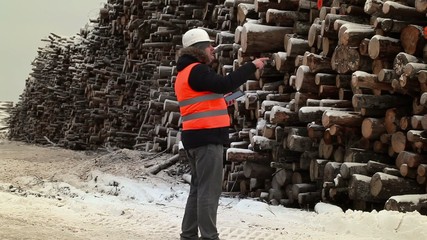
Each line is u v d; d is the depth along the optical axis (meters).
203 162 4.89
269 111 9.26
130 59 20.52
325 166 8.16
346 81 8.05
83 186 10.94
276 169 9.57
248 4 10.30
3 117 44.84
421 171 6.80
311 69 8.35
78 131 25.25
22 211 6.57
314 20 9.01
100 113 22.62
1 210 6.51
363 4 7.95
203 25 14.08
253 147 9.44
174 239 5.81
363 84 7.33
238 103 10.30
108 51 22.73
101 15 22.86
